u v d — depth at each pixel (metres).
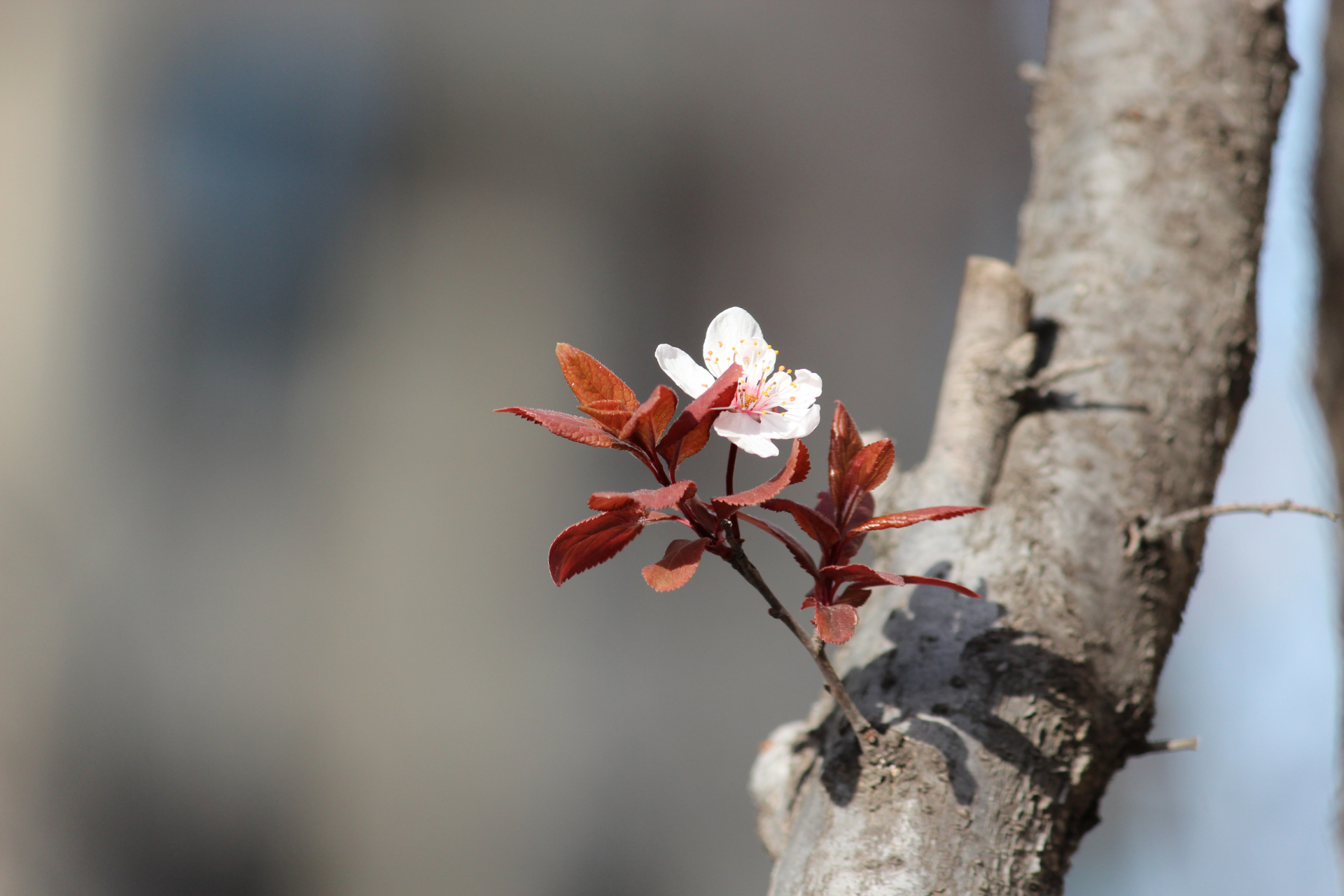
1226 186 0.73
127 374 1.54
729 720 1.58
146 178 1.57
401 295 1.58
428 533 1.51
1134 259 0.72
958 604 0.68
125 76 1.58
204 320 1.57
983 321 0.72
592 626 1.54
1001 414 0.71
